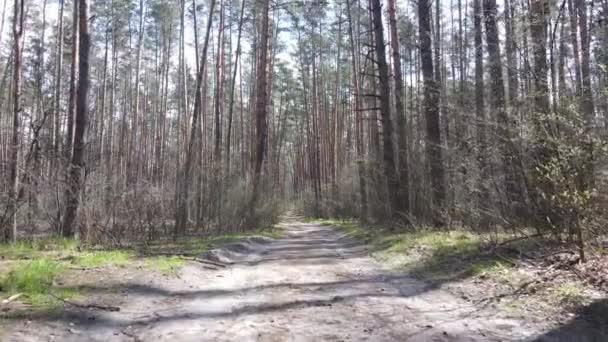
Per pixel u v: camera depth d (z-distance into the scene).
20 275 6.59
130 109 45.25
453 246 10.18
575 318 5.32
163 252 11.24
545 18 9.51
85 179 12.21
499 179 9.40
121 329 5.42
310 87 47.44
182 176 16.61
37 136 12.54
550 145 7.45
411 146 16.36
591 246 7.27
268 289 7.74
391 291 7.46
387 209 17.80
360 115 33.31
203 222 18.23
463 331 5.29
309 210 42.47
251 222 20.52
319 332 5.36
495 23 11.45
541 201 8.23
